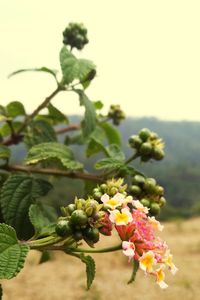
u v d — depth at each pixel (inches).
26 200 14.3
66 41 17.3
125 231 11.0
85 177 15.2
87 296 38.7
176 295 40.4
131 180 14.3
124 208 10.8
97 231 10.7
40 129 16.7
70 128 19.5
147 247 11.0
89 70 15.7
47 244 11.0
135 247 11.0
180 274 48.0
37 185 14.5
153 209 13.4
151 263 10.8
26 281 42.4
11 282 41.6
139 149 14.9
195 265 53.5
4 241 10.6
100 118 20.3
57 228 10.7
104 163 14.3
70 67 15.5
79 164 15.1
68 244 11.3
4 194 14.2
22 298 37.8
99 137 18.2
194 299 39.4
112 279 45.0
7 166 15.6
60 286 41.6
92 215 10.7
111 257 54.5
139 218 11.1
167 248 11.1
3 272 10.1
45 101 16.4
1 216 14.5
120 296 39.8
